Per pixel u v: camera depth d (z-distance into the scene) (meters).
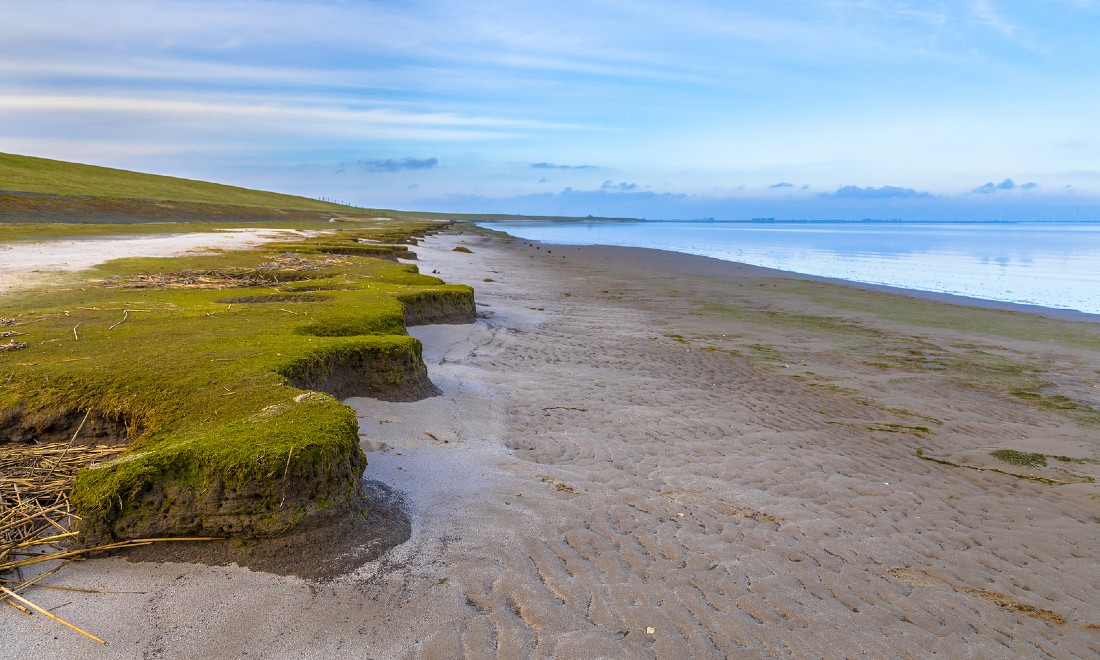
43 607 3.24
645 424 7.49
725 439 7.23
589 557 4.19
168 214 53.12
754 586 4.09
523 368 9.87
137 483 3.68
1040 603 4.31
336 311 9.23
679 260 36.06
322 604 3.40
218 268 15.74
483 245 47.25
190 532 3.74
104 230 31.14
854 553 4.75
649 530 4.69
